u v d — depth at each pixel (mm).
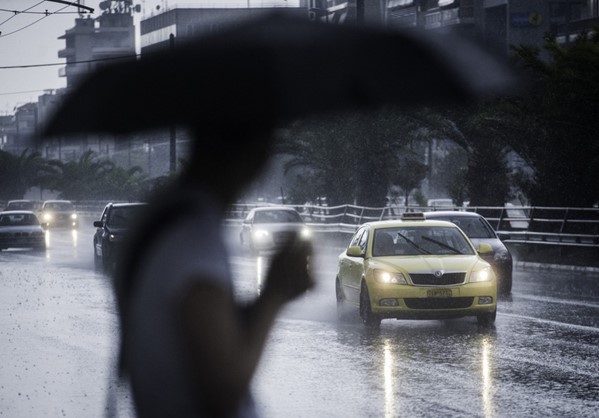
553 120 36469
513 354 16875
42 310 24750
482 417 11828
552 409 12273
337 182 58938
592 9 92062
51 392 13977
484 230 28938
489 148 45781
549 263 38594
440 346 17984
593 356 16578
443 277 20453
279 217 47531
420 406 12531
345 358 16719
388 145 50438
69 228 83750
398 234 22047
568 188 40750
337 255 46250
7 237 52500
